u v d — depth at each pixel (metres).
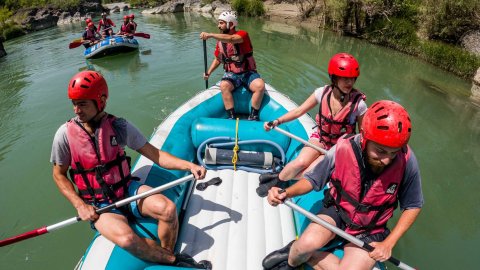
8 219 3.21
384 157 1.57
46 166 4.03
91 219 1.94
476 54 8.06
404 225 1.73
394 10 10.55
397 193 1.79
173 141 3.18
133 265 1.95
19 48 10.38
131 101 5.68
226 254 2.30
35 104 5.76
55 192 3.58
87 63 8.16
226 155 3.14
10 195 3.54
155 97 5.85
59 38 11.86
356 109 2.50
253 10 15.16
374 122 1.51
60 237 2.97
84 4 18.31
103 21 10.09
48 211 3.31
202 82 6.49
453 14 9.12
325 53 8.86
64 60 8.60
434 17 9.38
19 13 15.80
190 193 2.82
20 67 8.08
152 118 5.09
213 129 3.38
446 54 7.97
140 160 2.71
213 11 17.66
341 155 1.78
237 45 3.92
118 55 8.71
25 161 4.14
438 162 4.25
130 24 9.42
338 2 11.32
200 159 3.25
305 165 2.62
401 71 7.68
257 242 2.39
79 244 2.90
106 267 1.89
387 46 9.95
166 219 1.99
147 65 7.67
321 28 12.41
